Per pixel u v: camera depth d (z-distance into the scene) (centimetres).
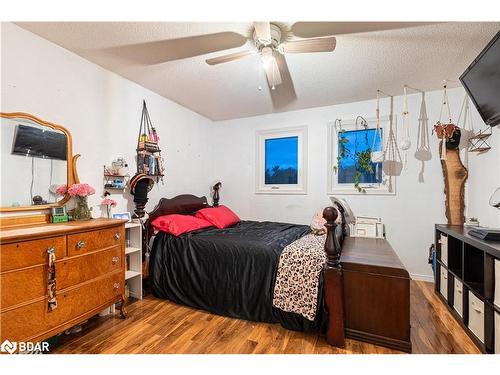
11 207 182
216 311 226
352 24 179
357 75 260
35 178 196
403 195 316
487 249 167
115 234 209
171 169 342
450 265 231
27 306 146
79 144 229
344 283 185
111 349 174
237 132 423
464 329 195
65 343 180
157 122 317
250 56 223
